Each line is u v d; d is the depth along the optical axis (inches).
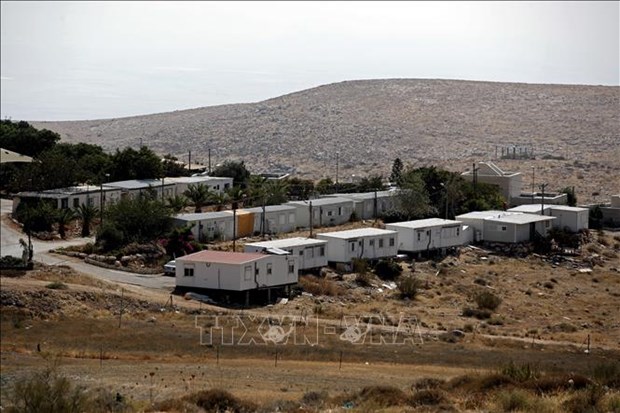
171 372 2440.9
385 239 4377.5
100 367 2500.0
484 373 2119.8
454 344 2883.9
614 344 2839.6
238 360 2632.9
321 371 2456.9
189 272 3604.8
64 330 2938.0
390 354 2701.8
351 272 4138.8
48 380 1980.8
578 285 3937.0
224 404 1916.8
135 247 4126.5
